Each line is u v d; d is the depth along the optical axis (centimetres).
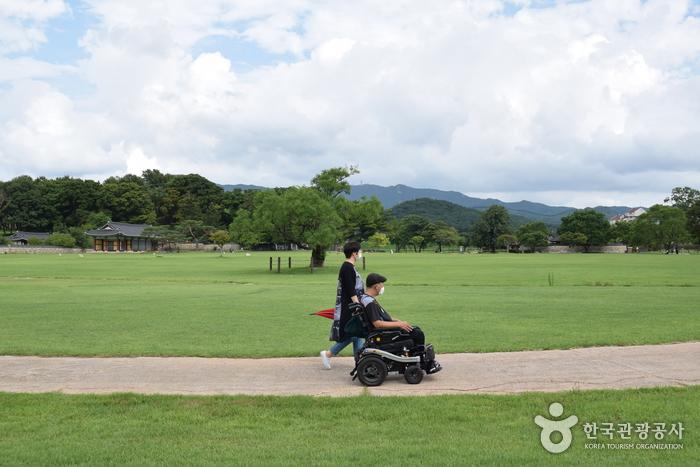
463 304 2003
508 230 15175
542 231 14862
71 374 956
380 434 657
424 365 895
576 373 932
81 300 2236
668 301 2081
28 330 1445
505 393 812
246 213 5409
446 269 5000
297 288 2880
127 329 1459
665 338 1235
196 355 1109
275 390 848
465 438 641
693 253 11788
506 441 632
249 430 673
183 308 1939
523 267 5319
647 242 12081
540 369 962
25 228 13562
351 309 914
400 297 2288
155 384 888
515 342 1209
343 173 5738
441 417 707
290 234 5084
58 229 13050
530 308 1864
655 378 895
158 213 15175
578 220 14700
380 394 816
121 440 644
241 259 7825
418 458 584
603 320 1559
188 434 662
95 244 12419
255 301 2181
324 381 902
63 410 749
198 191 15612
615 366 980
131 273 4472
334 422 697
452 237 15200
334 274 4484
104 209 14200
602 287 2820
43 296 2422
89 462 582
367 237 14750
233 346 1203
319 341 1269
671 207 12162
